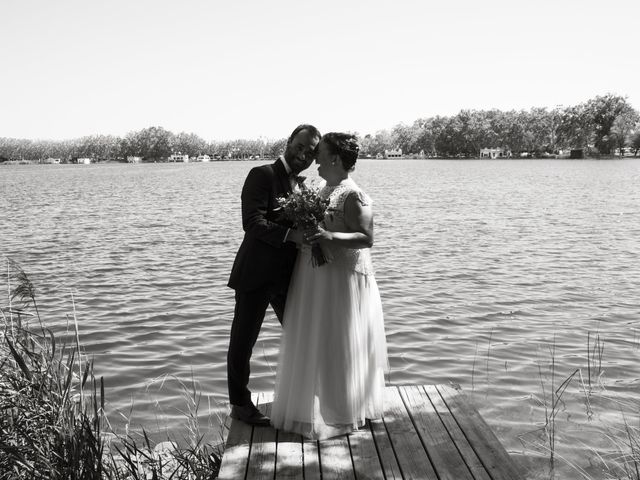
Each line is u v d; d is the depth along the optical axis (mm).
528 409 7031
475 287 13969
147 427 6594
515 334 10180
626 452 5918
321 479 3627
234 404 4484
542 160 188875
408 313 11594
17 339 5016
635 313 11539
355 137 4289
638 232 24359
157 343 9766
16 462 4188
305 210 3963
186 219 30547
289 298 4355
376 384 4441
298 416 4223
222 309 11992
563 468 5672
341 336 4207
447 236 23266
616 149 190875
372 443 4066
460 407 4621
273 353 9117
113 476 4559
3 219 31359
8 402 4473
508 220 29219
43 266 16984
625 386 7707
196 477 4668
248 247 4270
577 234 23828
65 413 4414
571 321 11000
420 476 3627
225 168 158250
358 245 4164
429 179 77250
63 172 140375
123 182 78812
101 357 9047
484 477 3590
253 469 3756
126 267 16781
